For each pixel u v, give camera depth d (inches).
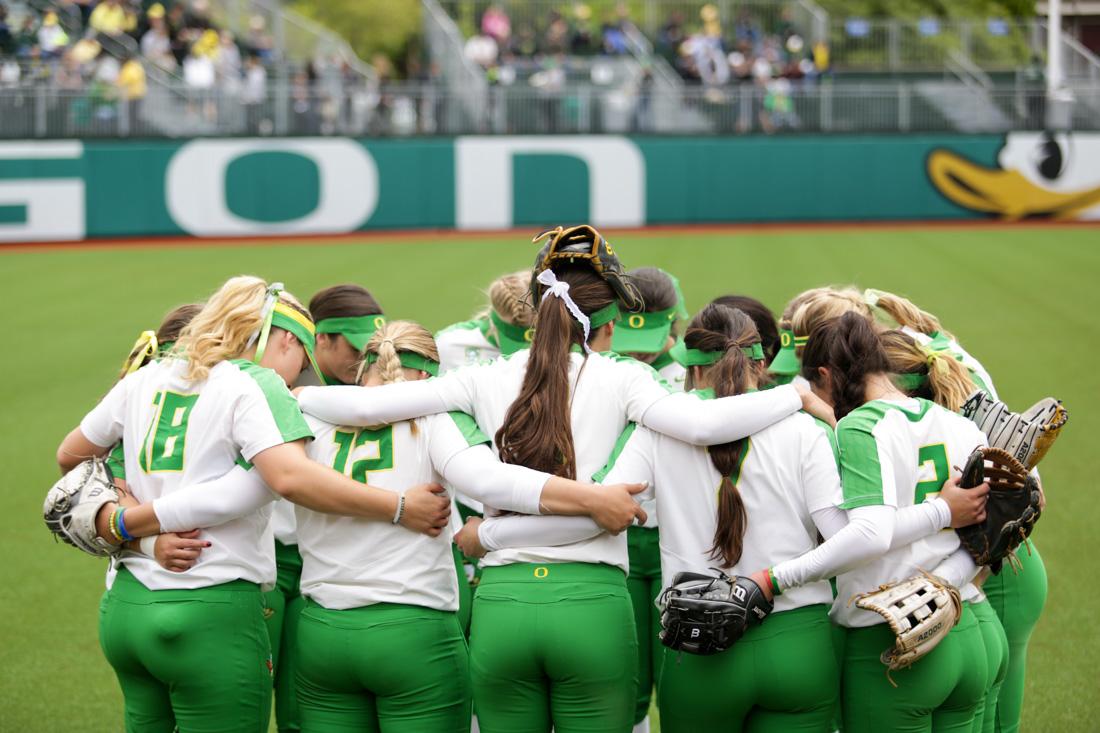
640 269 595.5
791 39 4160.9
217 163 3412.9
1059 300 2114.9
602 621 459.5
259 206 3442.4
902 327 585.6
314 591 485.4
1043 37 4124.0
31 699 682.2
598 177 3518.7
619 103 3511.3
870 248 2915.8
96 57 3575.3
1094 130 3484.3
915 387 520.4
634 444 474.3
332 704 491.2
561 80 3848.4
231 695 474.0
